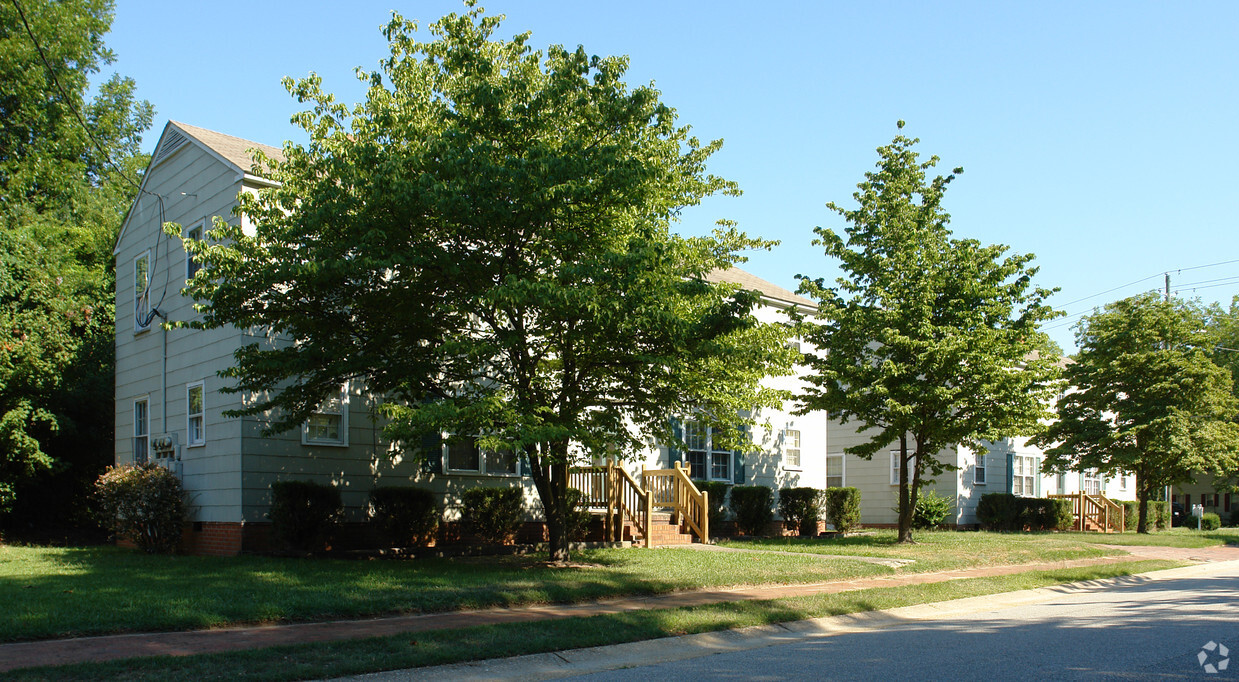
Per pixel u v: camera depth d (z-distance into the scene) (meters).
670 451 22.41
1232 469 31.92
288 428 14.26
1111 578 16.02
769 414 25.00
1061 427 30.48
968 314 19.20
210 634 8.35
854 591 12.29
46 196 30.53
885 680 7.16
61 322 22.33
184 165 19.09
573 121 12.91
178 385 18.41
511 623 8.97
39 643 7.77
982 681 7.11
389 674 7.09
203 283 12.48
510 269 12.55
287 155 13.20
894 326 19.48
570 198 11.66
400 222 11.93
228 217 17.25
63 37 30.73
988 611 11.82
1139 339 29.38
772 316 25.69
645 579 12.35
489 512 17.78
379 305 12.91
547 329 13.25
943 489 29.69
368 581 11.48
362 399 17.45
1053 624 10.36
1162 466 29.52
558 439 12.53
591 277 11.65
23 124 30.39
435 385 13.94
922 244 19.73
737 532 22.92
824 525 25.05
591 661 8.02
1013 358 19.38
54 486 24.28
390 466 17.70
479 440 11.66
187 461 17.73
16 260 21.38
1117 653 8.31
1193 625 10.13
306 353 12.77
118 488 17.14
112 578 11.84
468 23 13.05
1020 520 29.78
